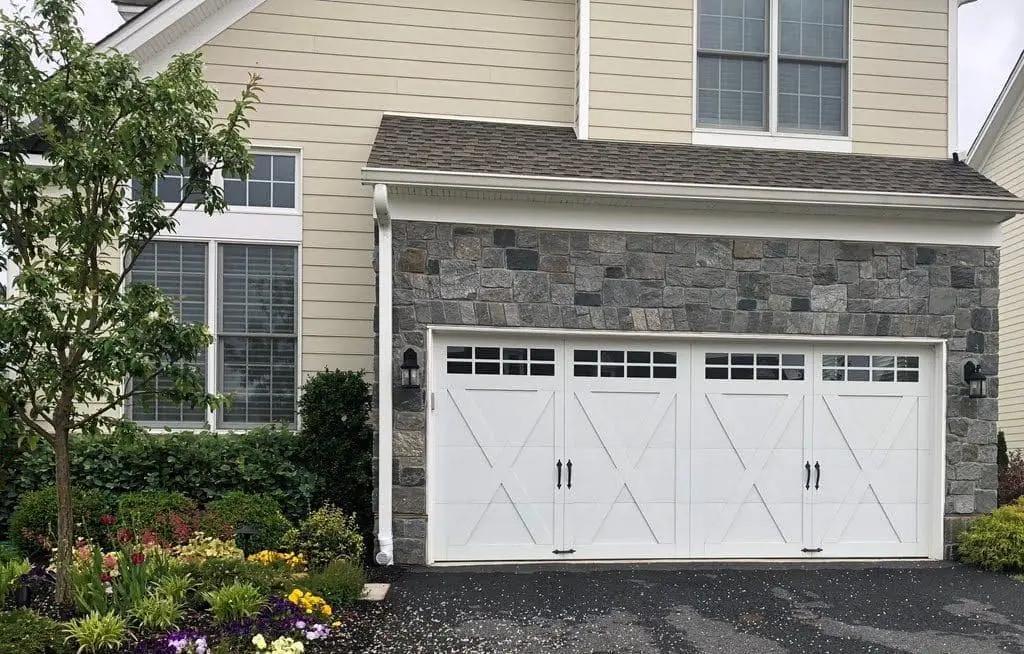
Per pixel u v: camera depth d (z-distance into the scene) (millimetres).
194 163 4891
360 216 7500
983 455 6766
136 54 7113
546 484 6379
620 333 6398
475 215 6238
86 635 3834
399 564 6090
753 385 6641
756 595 5480
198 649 3846
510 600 5234
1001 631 4801
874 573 6145
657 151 7230
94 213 4516
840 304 6637
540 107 7809
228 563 4773
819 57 7809
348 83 7539
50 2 4336
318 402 6812
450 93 7688
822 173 6977
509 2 7793
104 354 4117
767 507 6613
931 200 6457
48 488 6102
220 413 7297
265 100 7418
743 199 6297
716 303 6508
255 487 6578
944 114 7887
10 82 4391
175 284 7281
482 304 6250
